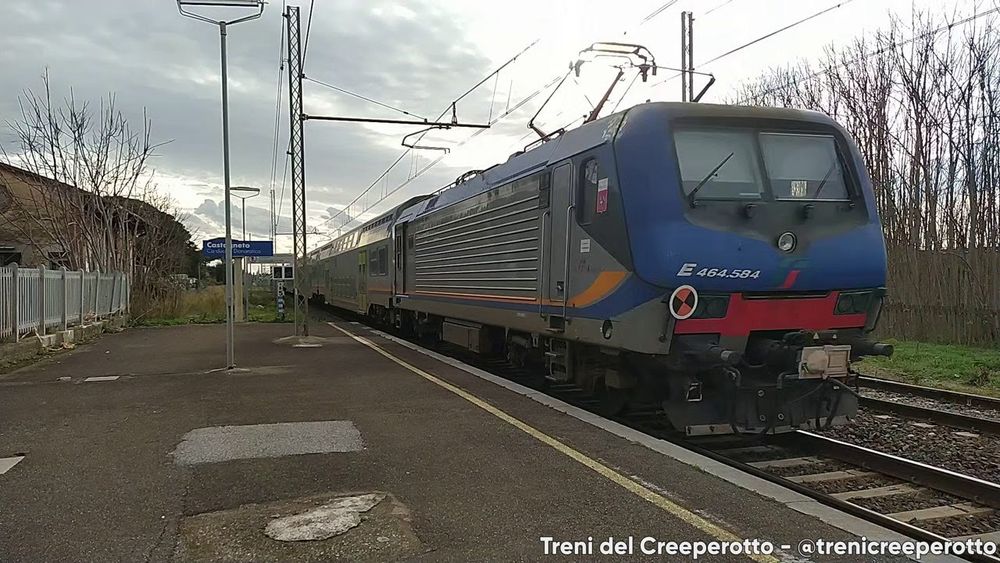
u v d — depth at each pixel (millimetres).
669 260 6547
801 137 7375
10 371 11750
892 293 18891
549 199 8820
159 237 30766
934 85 18688
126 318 23219
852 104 21141
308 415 7910
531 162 9648
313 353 14352
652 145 6910
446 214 13656
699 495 5137
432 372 11320
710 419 7012
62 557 4070
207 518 4688
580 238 7918
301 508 4879
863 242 7074
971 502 5703
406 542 4285
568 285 8250
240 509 4859
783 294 6910
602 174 7426
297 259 18781
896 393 10953
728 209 6812
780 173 7160
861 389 11383
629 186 6945
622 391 8320
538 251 9180
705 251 6574
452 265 13180
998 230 16656
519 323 9867
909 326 18297
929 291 17922
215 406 8461
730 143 7125
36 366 12398
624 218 6949
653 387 7746
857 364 13938
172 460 6055
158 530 4480
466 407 8352
